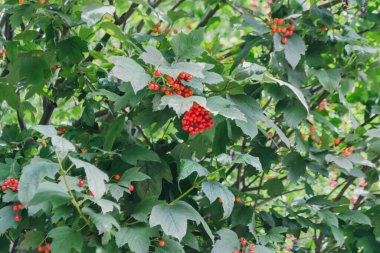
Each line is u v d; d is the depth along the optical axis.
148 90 2.80
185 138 3.38
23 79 4.00
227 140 3.31
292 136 4.58
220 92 2.98
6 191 2.84
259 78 2.84
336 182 5.27
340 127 4.96
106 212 2.58
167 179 3.35
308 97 3.70
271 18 3.88
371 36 4.31
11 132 3.48
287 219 3.69
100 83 3.55
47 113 4.23
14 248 3.68
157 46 3.80
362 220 3.42
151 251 2.98
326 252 4.18
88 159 3.07
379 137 3.61
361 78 3.94
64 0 3.40
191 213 2.76
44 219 3.02
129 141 3.41
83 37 3.46
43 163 2.38
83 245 2.77
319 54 3.76
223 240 3.12
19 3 3.54
